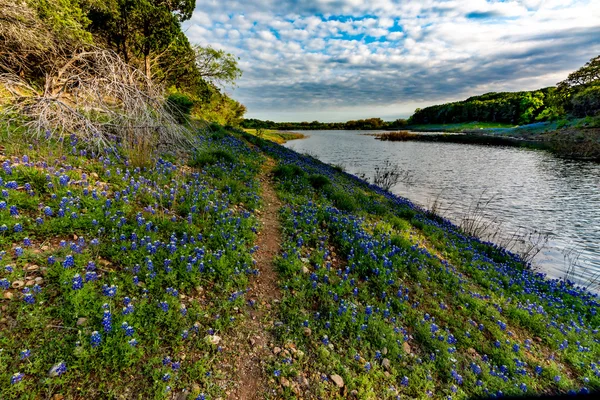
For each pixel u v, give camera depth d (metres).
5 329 3.01
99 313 3.45
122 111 8.41
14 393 2.61
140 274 4.32
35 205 4.74
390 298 5.70
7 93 7.70
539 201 20.02
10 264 3.68
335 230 8.09
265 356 3.90
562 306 7.74
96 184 6.25
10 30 8.18
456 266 8.94
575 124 77.62
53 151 6.79
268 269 5.77
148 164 8.27
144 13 20.09
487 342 5.32
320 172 17.33
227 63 28.41
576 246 13.15
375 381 3.94
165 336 3.65
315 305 5.10
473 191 22.94
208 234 5.95
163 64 26.61
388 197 17.33
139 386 3.06
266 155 19.16
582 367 5.34
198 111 32.22
